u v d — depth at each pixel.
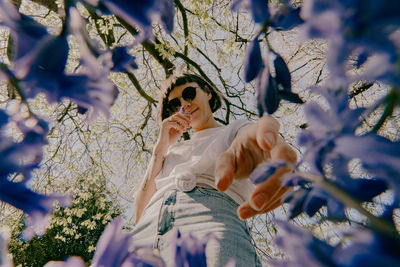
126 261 0.16
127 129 5.83
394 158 0.11
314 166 0.14
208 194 1.04
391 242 0.10
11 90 0.16
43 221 0.17
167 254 0.89
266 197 0.26
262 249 4.81
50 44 0.17
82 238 7.32
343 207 0.14
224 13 4.46
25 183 0.17
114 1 0.17
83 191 5.75
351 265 0.10
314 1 0.10
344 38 0.10
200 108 1.58
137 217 1.34
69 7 0.17
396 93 0.12
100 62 0.18
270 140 0.23
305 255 0.11
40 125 0.17
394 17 0.09
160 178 1.30
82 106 0.17
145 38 0.18
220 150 1.12
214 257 0.82
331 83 0.12
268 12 0.14
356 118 0.13
